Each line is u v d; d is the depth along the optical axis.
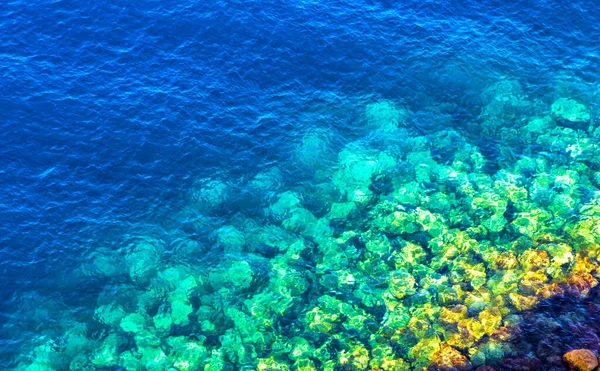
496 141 39.03
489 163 37.66
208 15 46.03
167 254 33.78
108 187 36.69
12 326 30.78
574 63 43.78
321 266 33.12
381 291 31.48
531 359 27.27
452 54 44.31
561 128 39.53
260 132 39.75
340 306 31.11
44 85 41.12
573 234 32.72
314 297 31.66
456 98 41.88
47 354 29.77
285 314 31.05
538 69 43.44
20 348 30.00
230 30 45.22
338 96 42.00
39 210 35.34
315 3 47.56
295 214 35.47
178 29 45.06
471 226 34.06
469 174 37.03
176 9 46.28
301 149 38.84
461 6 47.62
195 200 36.38
